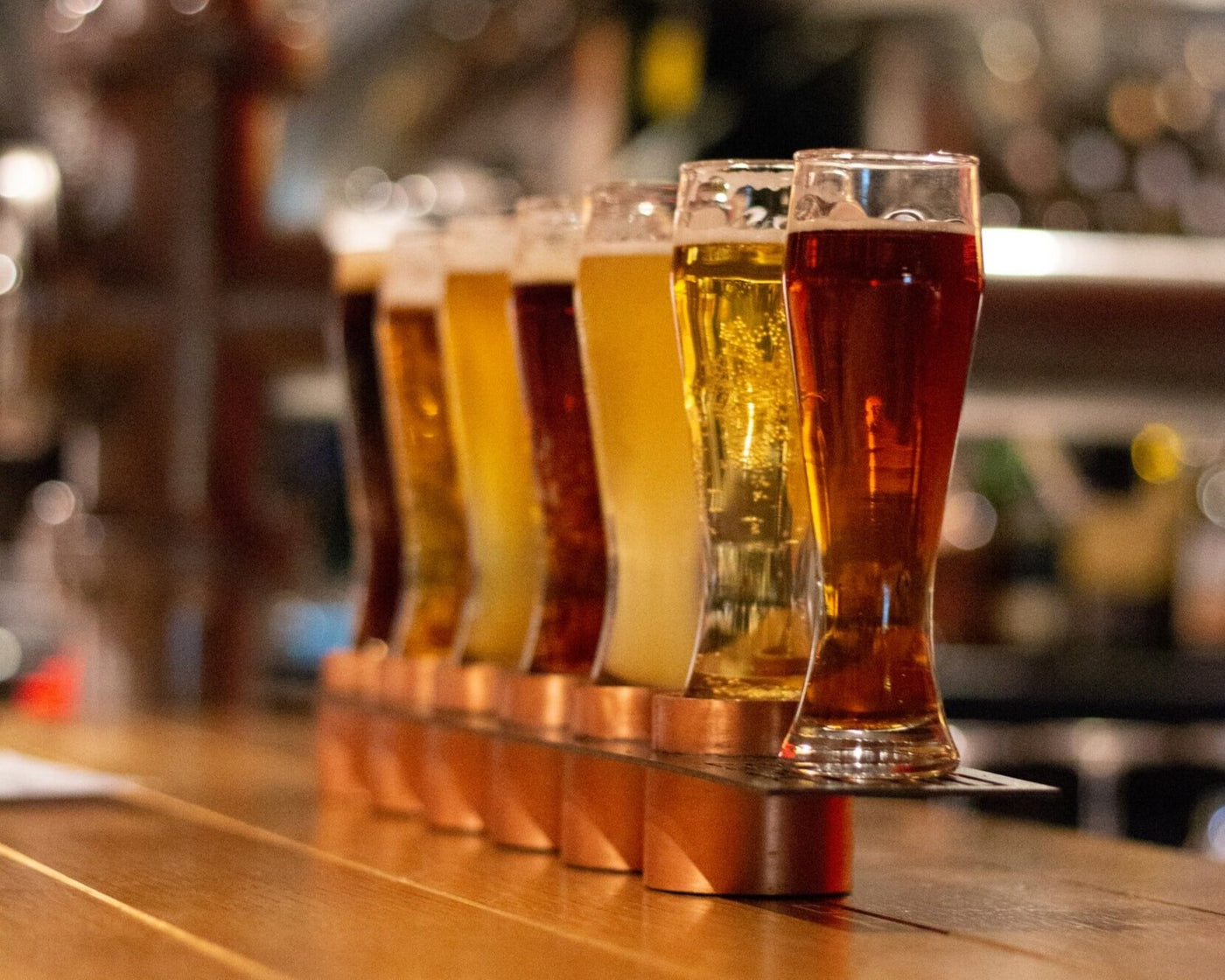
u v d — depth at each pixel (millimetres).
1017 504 5207
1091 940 1104
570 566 1516
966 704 4277
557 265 1474
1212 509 5152
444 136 5676
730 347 1249
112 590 3201
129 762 2244
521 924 1131
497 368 1622
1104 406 3408
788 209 1173
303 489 5676
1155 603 5102
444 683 1642
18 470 4906
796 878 1256
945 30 4902
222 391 3238
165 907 1192
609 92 5461
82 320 3189
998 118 4863
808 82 5234
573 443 1495
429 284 1731
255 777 2086
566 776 1402
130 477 3229
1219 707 4324
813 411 1123
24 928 1104
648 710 1371
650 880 1281
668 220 1351
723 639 1285
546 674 1506
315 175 5594
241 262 3242
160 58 3188
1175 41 4723
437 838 1584
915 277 1094
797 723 1146
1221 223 4758
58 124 3432
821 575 1148
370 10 5406
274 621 3691
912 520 1115
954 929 1136
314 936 1080
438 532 1766
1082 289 3100
